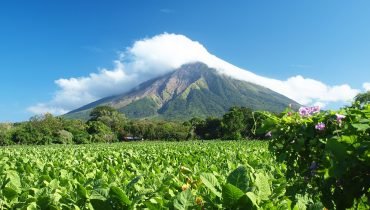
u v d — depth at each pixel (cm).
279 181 600
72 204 440
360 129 360
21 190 503
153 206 402
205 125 11056
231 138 9375
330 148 361
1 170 713
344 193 371
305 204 446
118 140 11356
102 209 383
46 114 10669
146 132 11794
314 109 484
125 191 462
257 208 350
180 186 524
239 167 403
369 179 358
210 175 401
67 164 1215
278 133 490
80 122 11862
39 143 9375
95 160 1545
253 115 521
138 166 1153
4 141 9081
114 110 14475
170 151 2314
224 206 359
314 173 431
